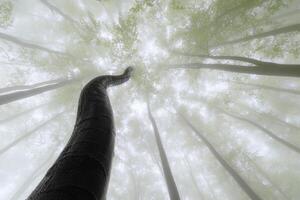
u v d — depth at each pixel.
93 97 2.21
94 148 1.35
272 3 7.61
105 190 1.21
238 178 8.51
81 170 1.13
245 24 8.11
